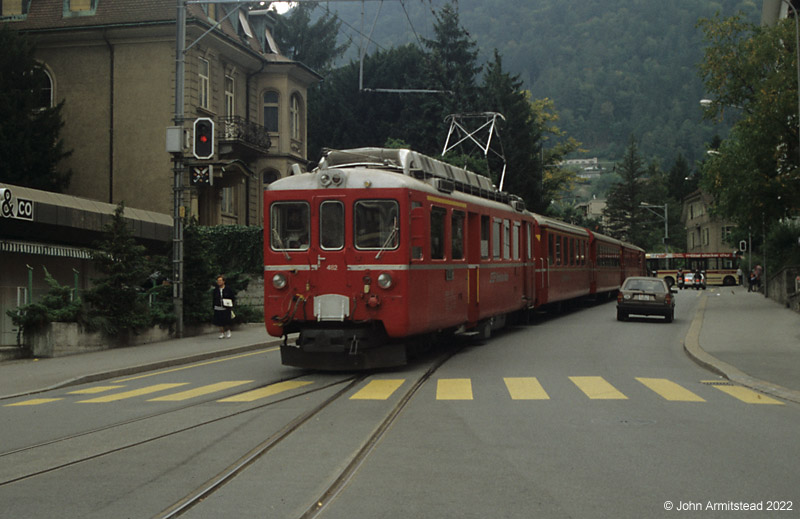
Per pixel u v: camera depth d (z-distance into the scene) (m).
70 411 11.48
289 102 42.56
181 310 23.70
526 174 59.00
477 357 17.62
